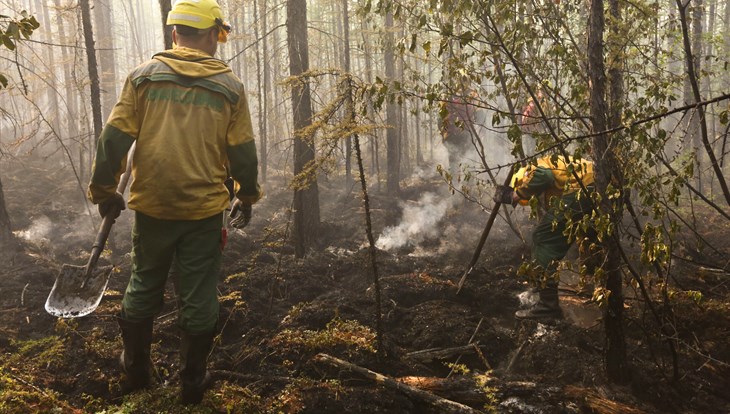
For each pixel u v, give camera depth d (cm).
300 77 320
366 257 511
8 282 427
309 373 306
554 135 286
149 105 243
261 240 581
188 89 245
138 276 259
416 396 287
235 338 356
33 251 522
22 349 324
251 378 297
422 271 484
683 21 311
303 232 523
